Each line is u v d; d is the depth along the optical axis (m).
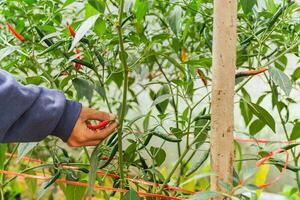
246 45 0.99
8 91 0.73
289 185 2.07
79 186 1.00
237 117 1.92
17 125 0.77
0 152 1.06
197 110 1.79
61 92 0.80
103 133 0.81
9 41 1.03
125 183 0.95
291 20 1.02
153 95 1.33
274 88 1.05
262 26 1.02
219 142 0.75
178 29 0.95
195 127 0.94
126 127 0.95
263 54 1.06
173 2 0.99
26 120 0.76
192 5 0.99
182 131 0.95
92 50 1.02
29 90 0.76
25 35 1.09
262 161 0.77
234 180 0.78
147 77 1.31
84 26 0.71
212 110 0.75
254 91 1.94
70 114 0.78
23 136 0.78
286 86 0.79
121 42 0.78
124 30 1.04
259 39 0.97
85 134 0.80
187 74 1.06
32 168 0.98
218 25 0.72
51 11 1.07
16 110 0.75
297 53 1.02
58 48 0.95
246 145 1.77
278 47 1.05
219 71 0.73
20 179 1.65
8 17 1.13
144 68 1.24
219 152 0.75
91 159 0.83
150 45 0.95
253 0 0.79
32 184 1.19
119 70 1.04
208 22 1.09
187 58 1.14
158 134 0.92
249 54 1.03
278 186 2.14
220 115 0.74
